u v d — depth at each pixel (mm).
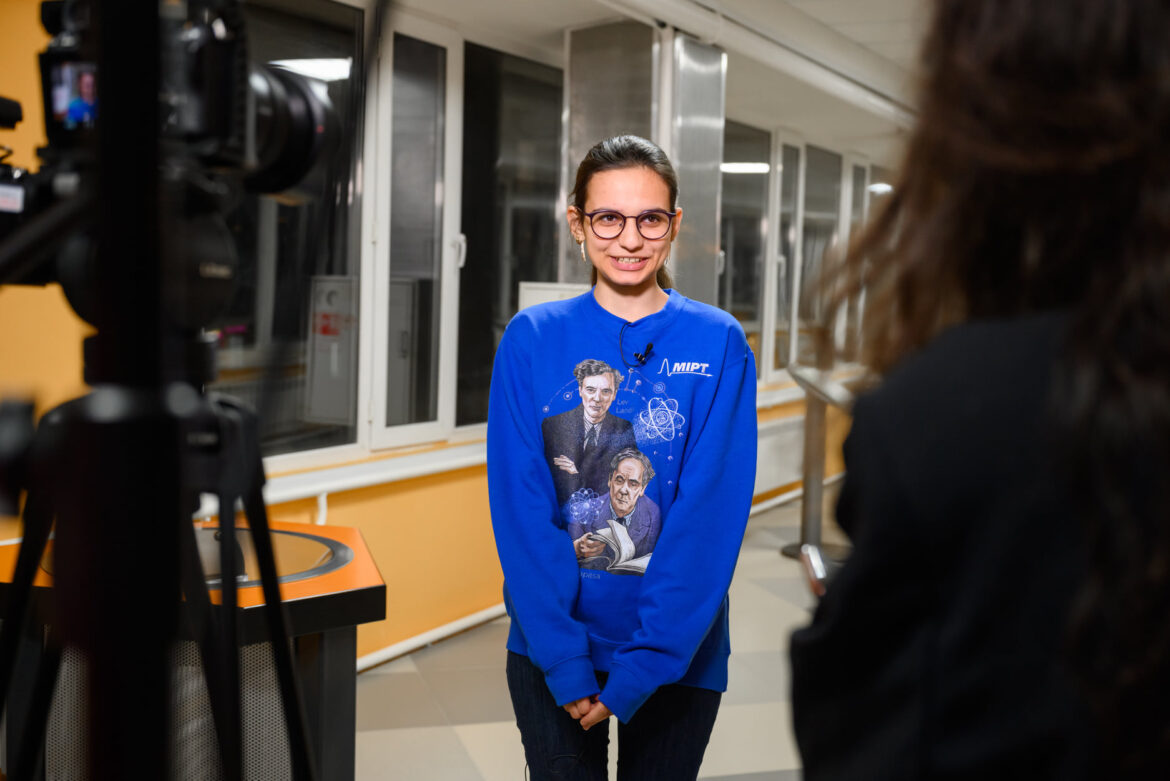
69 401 534
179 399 558
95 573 512
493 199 4102
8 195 711
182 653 1222
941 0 514
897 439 497
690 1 3867
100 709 517
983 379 479
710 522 1358
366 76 678
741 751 2814
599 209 1391
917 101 535
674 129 3895
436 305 3861
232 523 675
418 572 3646
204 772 1230
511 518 1386
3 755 1444
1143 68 430
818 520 4203
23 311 2322
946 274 517
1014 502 453
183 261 604
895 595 497
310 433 3352
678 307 1441
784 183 7020
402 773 2633
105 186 506
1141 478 415
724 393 1400
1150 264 423
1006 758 446
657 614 1312
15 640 752
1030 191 470
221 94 628
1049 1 458
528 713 1411
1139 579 408
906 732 477
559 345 1435
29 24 2268
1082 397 428
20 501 545
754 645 3811
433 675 3393
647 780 1404
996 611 454
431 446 3834
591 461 1401
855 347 589
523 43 4152
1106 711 416
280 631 717
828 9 4848
